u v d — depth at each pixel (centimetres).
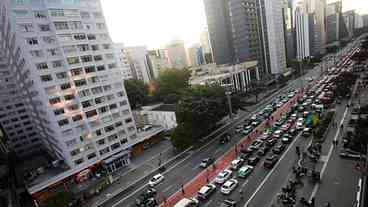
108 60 5659
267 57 13738
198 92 6500
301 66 14425
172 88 10219
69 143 5019
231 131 6600
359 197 2677
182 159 5428
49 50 4766
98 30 5488
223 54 13875
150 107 8969
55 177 4803
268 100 9450
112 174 5378
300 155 4444
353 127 5078
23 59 4756
